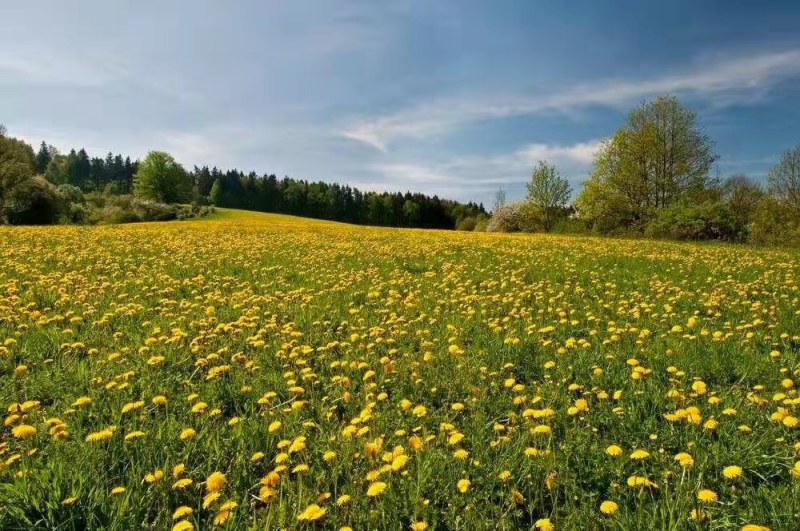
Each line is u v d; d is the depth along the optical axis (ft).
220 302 31.71
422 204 484.33
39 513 9.93
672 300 31.48
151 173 354.74
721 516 10.00
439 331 25.25
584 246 79.25
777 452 12.09
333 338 24.26
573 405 15.65
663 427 14.06
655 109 161.17
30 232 84.69
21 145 264.52
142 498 10.54
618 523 9.53
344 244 77.10
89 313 27.17
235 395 16.99
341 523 10.08
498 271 47.47
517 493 10.66
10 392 16.47
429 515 10.38
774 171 149.48
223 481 10.65
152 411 15.64
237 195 485.56
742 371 18.10
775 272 44.98
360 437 13.25
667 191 161.38
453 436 12.36
